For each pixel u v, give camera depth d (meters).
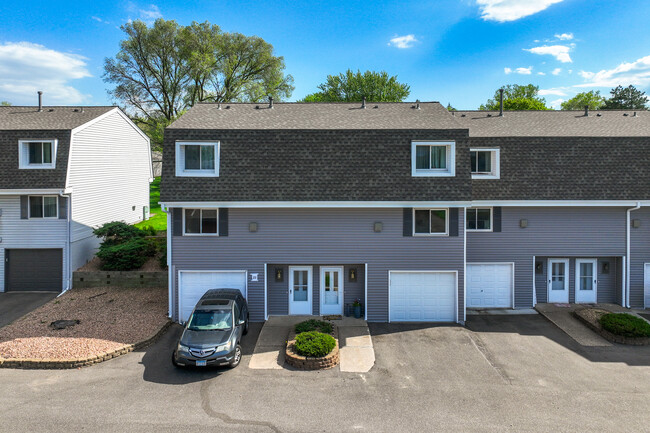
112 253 18.62
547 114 20.62
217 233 15.10
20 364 11.21
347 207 14.75
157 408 9.28
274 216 15.08
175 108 40.09
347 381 10.76
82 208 19.75
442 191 14.66
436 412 9.29
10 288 18.41
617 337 13.34
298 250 15.20
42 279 18.50
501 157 16.59
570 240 16.62
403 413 9.24
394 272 15.26
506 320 15.52
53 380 10.53
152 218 29.66
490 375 11.13
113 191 23.67
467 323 15.23
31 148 18.03
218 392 10.09
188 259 15.11
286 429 8.56
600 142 16.67
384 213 15.06
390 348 12.88
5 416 8.80
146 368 11.36
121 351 12.20
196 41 36.94
